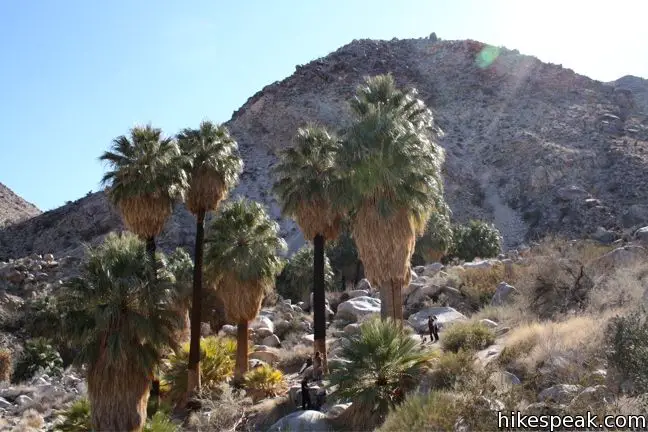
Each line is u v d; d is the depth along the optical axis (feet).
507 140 368.07
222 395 75.41
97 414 55.42
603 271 85.30
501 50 479.82
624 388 36.88
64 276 188.85
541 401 38.86
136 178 83.66
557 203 296.92
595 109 396.16
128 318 56.70
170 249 261.85
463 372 46.80
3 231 343.26
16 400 95.66
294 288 187.62
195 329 85.81
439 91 452.35
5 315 155.22
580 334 49.83
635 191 284.82
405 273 72.84
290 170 91.56
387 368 51.55
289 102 409.90
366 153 69.92
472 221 226.99
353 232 76.13
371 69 462.60
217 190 91.45
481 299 113.80
